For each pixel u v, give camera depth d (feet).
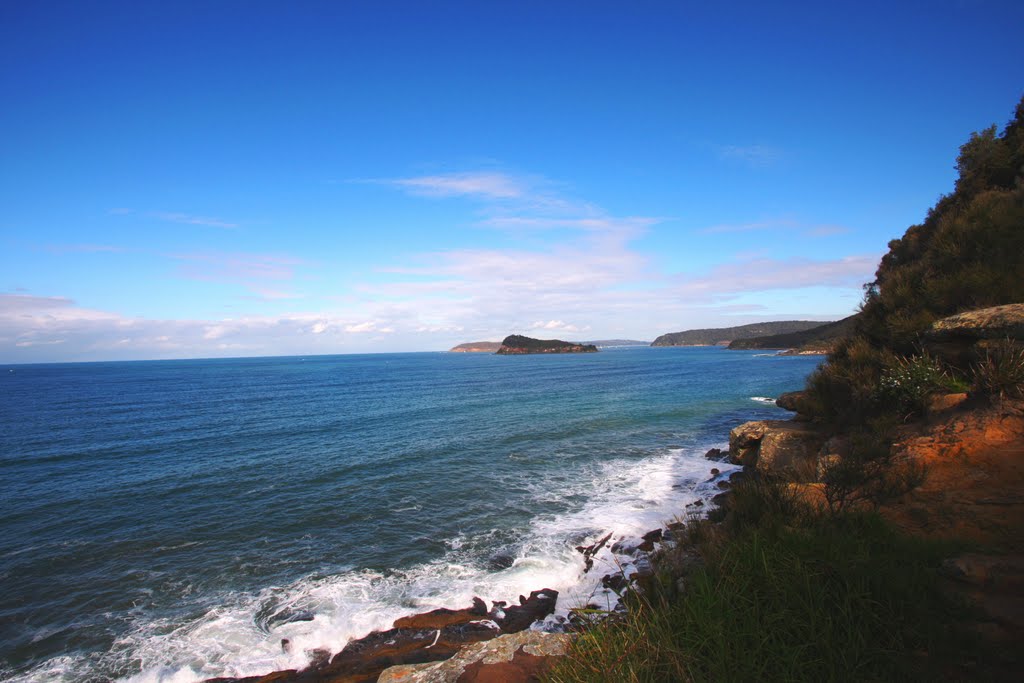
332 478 59.52
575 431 88.38
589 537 38.93
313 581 33.73
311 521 45.19
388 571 34.83
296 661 25.26
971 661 9.27
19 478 62.34
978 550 13.10
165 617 29.71
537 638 14.28
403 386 208.64
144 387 226.79
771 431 45.09
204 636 27.68
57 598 32.14
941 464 20.21
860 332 45.70
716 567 13.70
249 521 45.55
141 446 81.66
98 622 29.32
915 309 37.24
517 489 53.42
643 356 588.09
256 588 32.96
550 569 33.71
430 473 60.90
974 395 25.27
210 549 39.45
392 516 45.88
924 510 17.38
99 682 24.36
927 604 10.63
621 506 46.11
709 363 345.72
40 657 26.27
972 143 59.36
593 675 10.87
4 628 28.94
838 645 10.12
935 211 61.36
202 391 198.59
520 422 100.22
